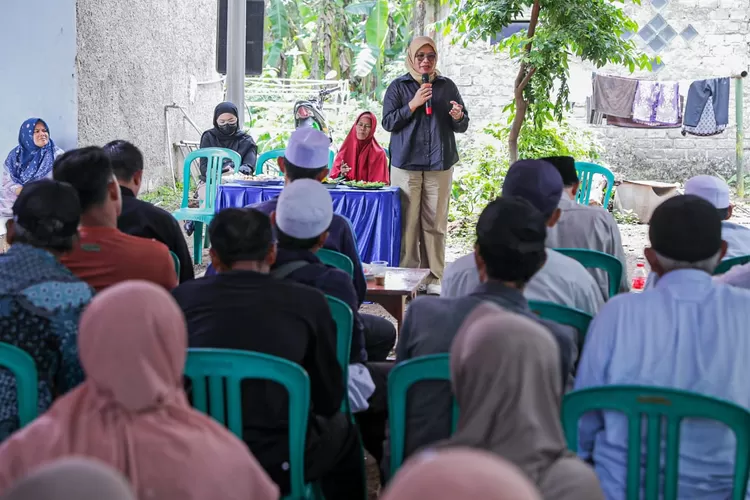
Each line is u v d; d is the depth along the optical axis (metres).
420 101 6.12
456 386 1.56
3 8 7.42
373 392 3.11
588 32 6.64
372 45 15.34
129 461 1.49
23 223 2.41
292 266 2.97
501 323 1.52
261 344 2.39
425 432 2.22
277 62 16.62
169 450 1.50
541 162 3.25
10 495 0.93
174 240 3.85
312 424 2.62
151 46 11.07
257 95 15.74
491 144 9.87
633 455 2.05
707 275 2.26
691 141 12.69
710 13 12.38
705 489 2.12
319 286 2.95
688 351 2.18
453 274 2.95
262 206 3.87
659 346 2.19
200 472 1.50
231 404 2.25
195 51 13.36
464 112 6.24
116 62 9.76
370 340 3.82
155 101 11.33
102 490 0.93
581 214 3.79
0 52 7.46
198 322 2.41
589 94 11.98
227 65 8.41
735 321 2.18
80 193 2.92
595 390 2.02
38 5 7.53
